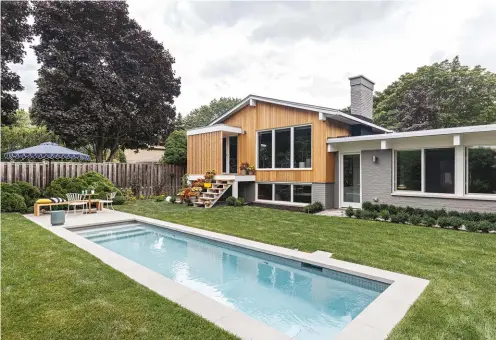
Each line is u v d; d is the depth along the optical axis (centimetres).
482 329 298
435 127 2441
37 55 1588
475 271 464
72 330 289
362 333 293
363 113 1438
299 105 1197
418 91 2505
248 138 1423
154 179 1642
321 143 1152
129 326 297
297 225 832
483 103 2294
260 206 1280
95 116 1725
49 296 362
